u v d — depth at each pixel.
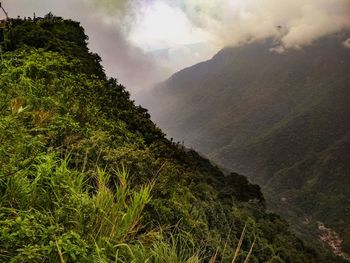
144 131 16.77
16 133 4.27
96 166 5.50
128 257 3.81
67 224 3.63
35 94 7.85
